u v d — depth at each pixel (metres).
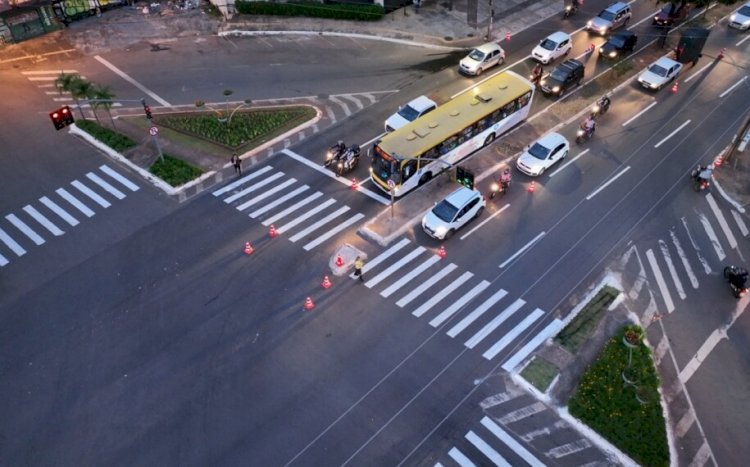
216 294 28.89
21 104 41.56
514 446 22.86
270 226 32.69
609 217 33.25
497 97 37.91
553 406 24.14
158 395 24.64
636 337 26.03
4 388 24.95
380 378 25.27
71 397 24.59
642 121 40.47
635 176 36.03
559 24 51.78
